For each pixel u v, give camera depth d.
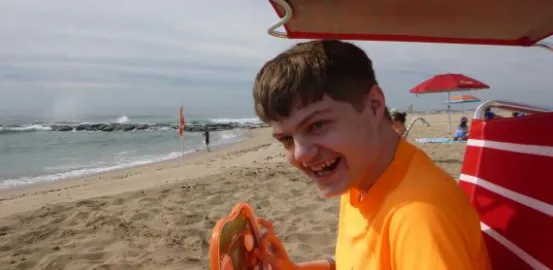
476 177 1.85
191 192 7.54
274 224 5.62
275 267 1.73
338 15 1.67
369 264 1.27
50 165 19.11
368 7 1.59
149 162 18.84
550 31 1.88
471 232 1.21
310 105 1.16
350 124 1.18
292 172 9.04
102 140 33.47
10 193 11.66
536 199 1.50
